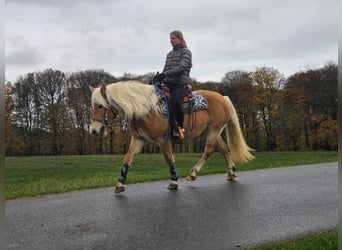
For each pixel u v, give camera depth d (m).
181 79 7.59
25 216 5.96
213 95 8.59
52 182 9.27
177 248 4.64
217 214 5.98
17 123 38.94
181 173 10.09
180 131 7.54
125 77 40.47
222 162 13.97
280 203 6.64
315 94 40.34
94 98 7.04
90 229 5.31
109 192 7.68
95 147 40.78
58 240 4.90
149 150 42.00
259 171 10.55
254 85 42.19
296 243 4.63
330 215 5.93
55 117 39.62
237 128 8.98
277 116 40.62
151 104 7.18
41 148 39.72
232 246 4.68
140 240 4.89
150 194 7.39
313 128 40.28
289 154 18.06
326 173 9.93
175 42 7.68
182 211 6.16
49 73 40.97
